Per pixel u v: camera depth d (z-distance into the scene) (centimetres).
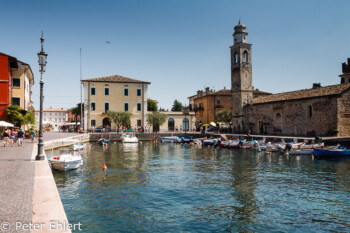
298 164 2342
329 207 1181
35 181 962
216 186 1542
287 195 1363
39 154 1546
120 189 1462
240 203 1235
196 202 1248
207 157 2866
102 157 2812
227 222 1016
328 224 1001
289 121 4166
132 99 6069
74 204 1202
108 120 5853
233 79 5397
